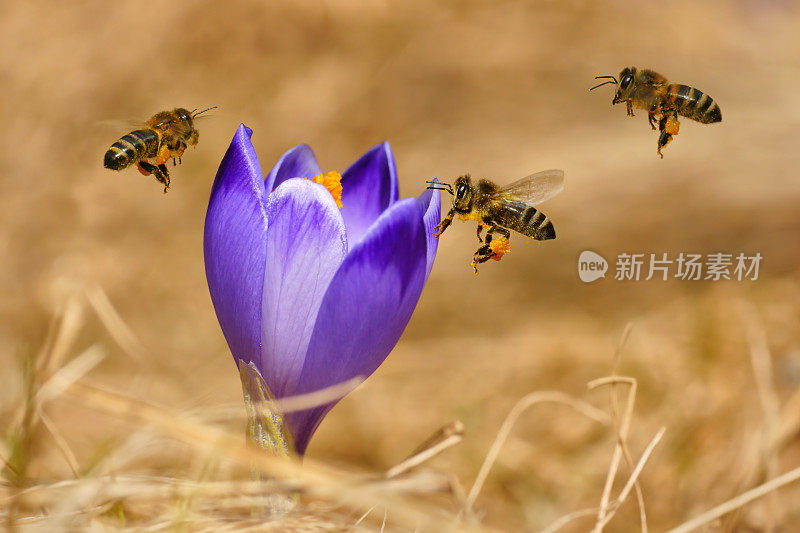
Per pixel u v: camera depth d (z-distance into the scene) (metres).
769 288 0.84
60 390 0.62
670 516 0.68
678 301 0.83
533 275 0.90
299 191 0.60
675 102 0.63
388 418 0.72
